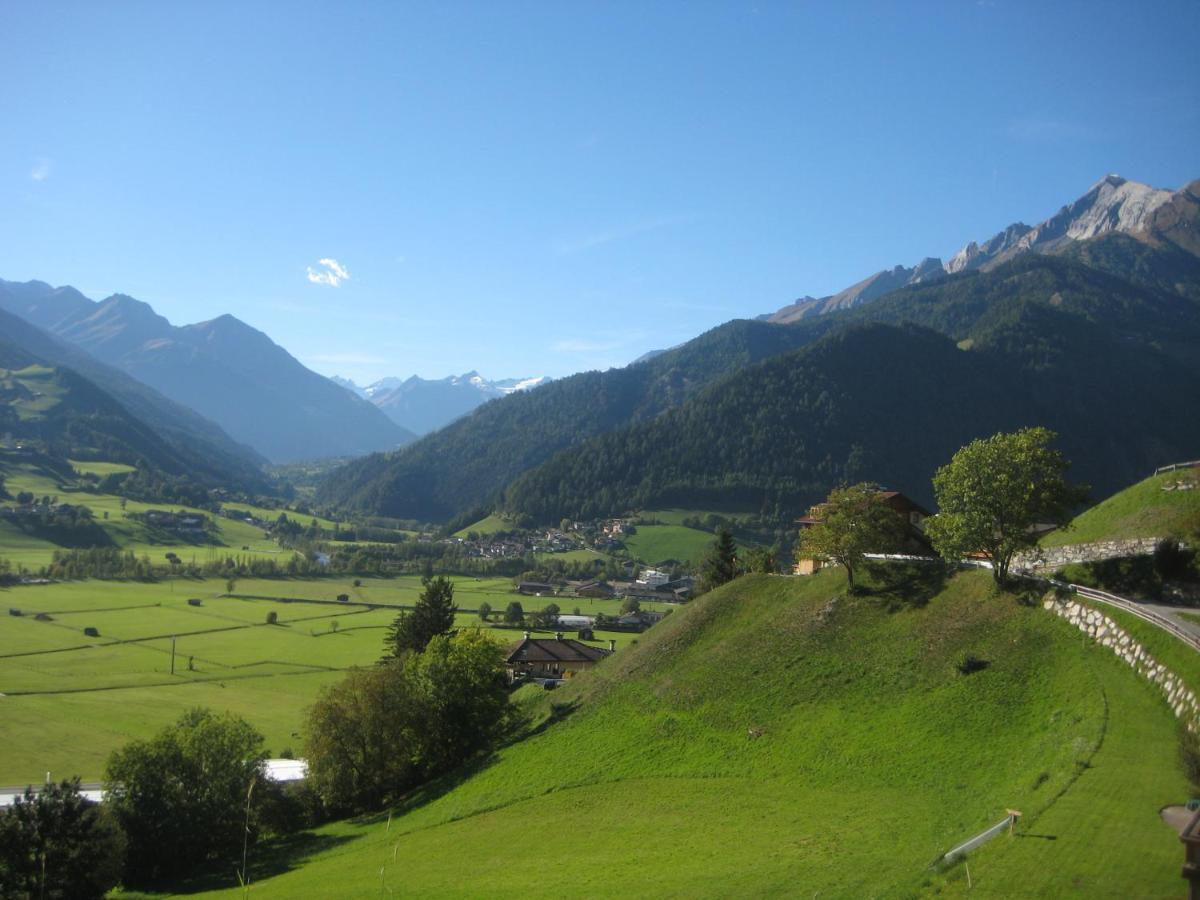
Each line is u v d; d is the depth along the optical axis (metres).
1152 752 41.75
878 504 84.44
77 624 182.12
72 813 61.16
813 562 98.12
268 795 81.88
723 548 124.50
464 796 74.19
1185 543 74.25
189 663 153.62
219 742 78.75
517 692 109.44
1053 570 78.56
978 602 71.00
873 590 81.94
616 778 67.38
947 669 63.75
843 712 64.62
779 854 44.81
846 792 53.16
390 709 86.75
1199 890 26.77
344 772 85.00
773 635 82.19
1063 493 69.25
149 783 74.06
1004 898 30.48
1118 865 31.14
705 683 78.38
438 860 58.75
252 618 198.88
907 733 57.72
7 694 126.88
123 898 67.75
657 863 48.25
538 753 77.94
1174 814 34.91
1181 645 49.94
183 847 73.69
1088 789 38.38
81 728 111.19
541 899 45.66
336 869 63.19
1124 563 72.25
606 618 186.12
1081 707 50.62
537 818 63.19
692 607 98.62
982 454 71.06
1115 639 56.41
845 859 41.53
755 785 58.88
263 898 57.91
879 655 70.75
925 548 92.62
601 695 86.69
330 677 147.00
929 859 37.91
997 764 48.94
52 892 58.53
